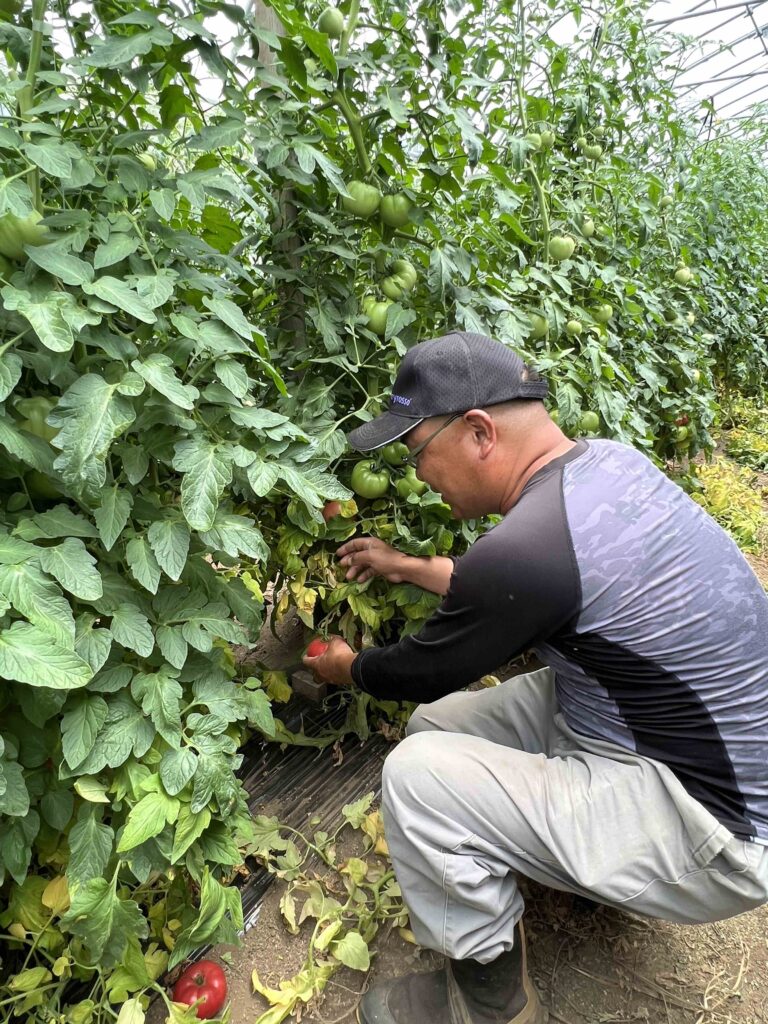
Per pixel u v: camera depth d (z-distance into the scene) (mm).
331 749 2074
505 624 1161
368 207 1691
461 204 1960
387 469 1791
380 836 1715
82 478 979
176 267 1273
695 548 1159
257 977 1425
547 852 1202
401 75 1670
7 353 996
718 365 5387
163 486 1490
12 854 1104
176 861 1124
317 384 1773
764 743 1142
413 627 1914
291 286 1831
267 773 1982
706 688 1144
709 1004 1420
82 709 1121
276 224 1781
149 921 1387
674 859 1139
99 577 1038
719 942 1561
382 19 1747
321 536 1810
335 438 1673
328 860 1682
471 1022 1290
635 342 3143
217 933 1254
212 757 1193
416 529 1901
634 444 2967
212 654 1406
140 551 1157
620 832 1172
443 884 1209
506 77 2418
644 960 1516
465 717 1645
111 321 1161
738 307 4977
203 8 1214
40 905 1222
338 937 1512
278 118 1442
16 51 1159
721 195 4457
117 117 1239
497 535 1157
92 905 1075
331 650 1716
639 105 3256
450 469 1331
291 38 1410
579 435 2357
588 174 2826
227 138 1301
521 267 2395
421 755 1271
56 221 1082
